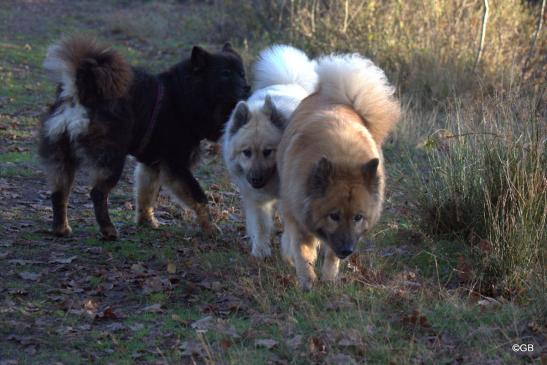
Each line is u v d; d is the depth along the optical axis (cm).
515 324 342
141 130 432
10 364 330
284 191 374
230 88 449
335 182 356
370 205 360
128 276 388
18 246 411
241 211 475
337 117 377
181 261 405
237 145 409
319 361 332
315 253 381
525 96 476
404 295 365
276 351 338
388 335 342
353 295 366
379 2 714
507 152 400
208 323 353
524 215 382
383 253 407
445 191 420
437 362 330
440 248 406
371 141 379
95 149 413
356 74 398
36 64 834
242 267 395
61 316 358
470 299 367
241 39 905
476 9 707
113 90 411
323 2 773
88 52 409
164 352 338
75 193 488
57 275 388
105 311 359
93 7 1336
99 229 430
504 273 375
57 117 410
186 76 445
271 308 362
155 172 448
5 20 1141
